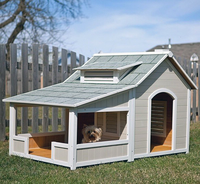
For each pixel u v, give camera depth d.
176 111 4.45
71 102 3.60
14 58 4.73
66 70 5.18
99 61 4.63
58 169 3.62
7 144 4.70
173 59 4.26
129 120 3.98
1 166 3.71
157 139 4.95
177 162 4.09
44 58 4.95
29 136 4.38
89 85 4.22
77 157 3.63
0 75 4.74
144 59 4.30
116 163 3.89
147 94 4.12
